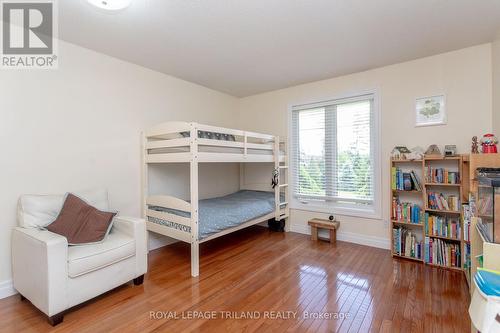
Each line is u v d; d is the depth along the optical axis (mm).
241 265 2768
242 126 4645
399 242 2943
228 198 3924
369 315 1867
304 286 2303
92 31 2324
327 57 2947
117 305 2008
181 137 2936
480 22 2215
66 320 1820
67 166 2539
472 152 2551
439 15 2104
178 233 2682
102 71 2805
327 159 3783
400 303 2014
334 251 3178
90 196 2490
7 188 2186
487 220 1568
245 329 1727
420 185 2918
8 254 2188
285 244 3455
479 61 2660
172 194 3516
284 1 1904
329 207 3727
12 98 2211
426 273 2539
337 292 2193
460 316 1833
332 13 2068
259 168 4531
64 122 2520
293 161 4102
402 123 3115
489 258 1320
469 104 2713
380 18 2146
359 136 3506
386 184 3244
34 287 1860
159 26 2246
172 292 2207
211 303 2037
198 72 3412
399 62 3105
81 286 1904
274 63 3119
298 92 3980
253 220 3387
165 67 3225
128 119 3043
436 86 2896
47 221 2170
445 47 2713
